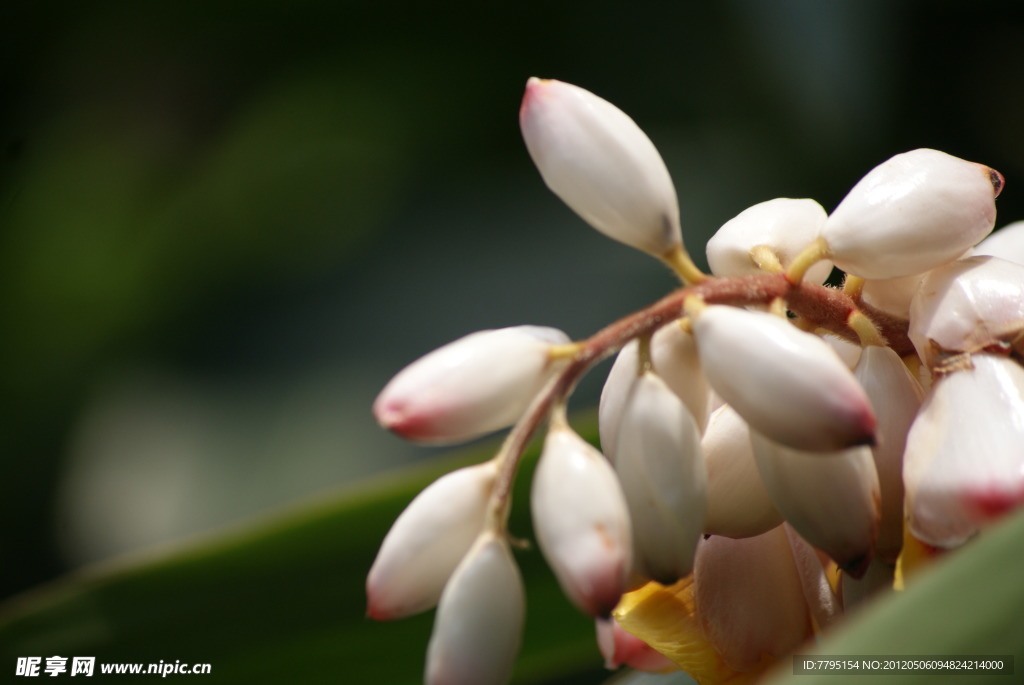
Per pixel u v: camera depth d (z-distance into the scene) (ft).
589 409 4.41
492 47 5.53
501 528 1.84
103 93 5.82
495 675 1.84
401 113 5.65
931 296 1.93
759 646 1.98
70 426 5.34
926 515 1.88
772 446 1.87
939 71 4.95
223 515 4.86
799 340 1.81
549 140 1.88
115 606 2.30
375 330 5.28
